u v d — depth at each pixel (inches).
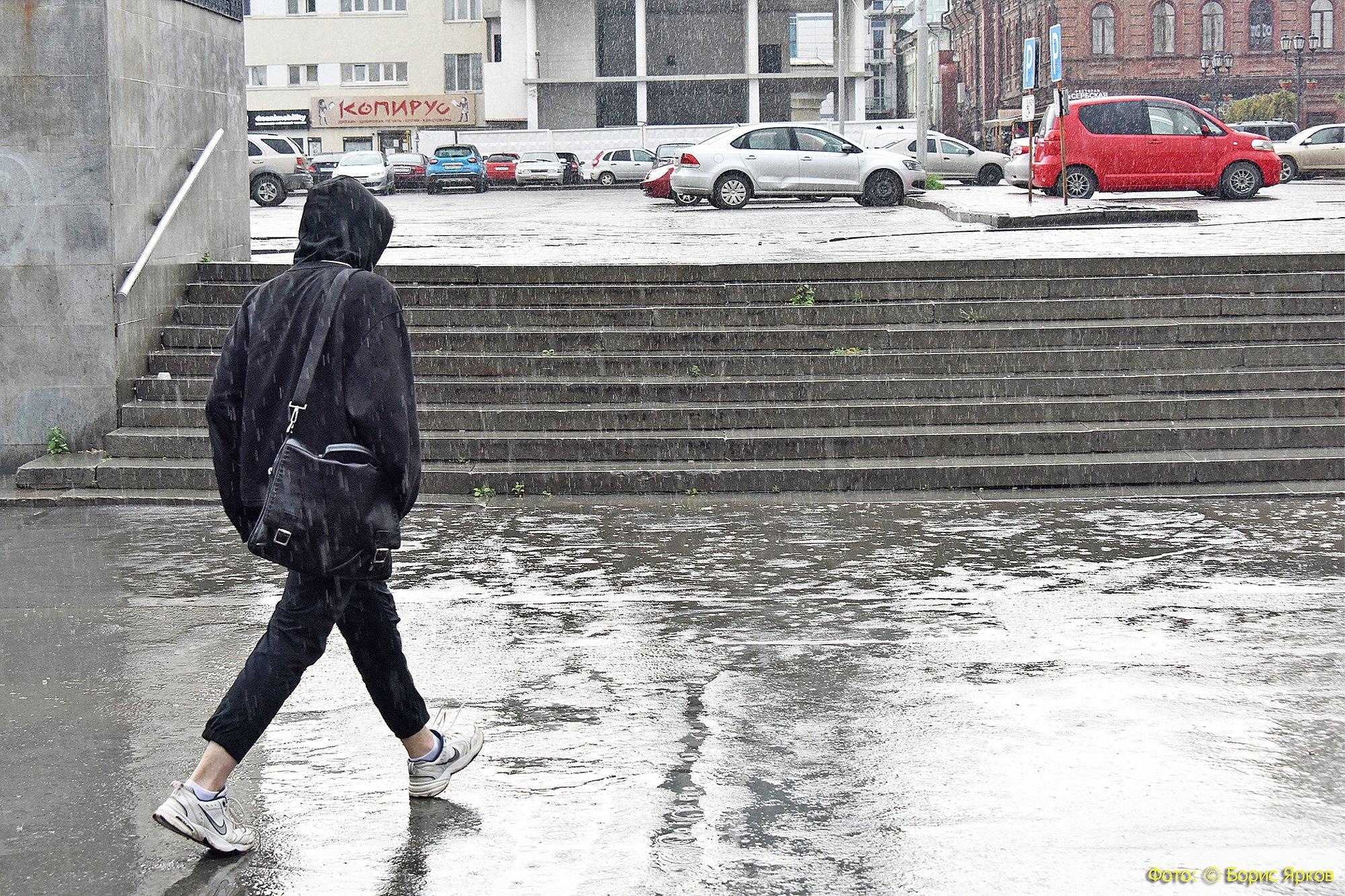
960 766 237.8
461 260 740.7
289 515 196.4
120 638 320.5
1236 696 270.1
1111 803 221.5
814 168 1358.3
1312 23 3528.5
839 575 367.2
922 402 524.1
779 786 230.4
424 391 529.3
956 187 1769.2
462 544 410.3
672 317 577.3
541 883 196.4
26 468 496.4
